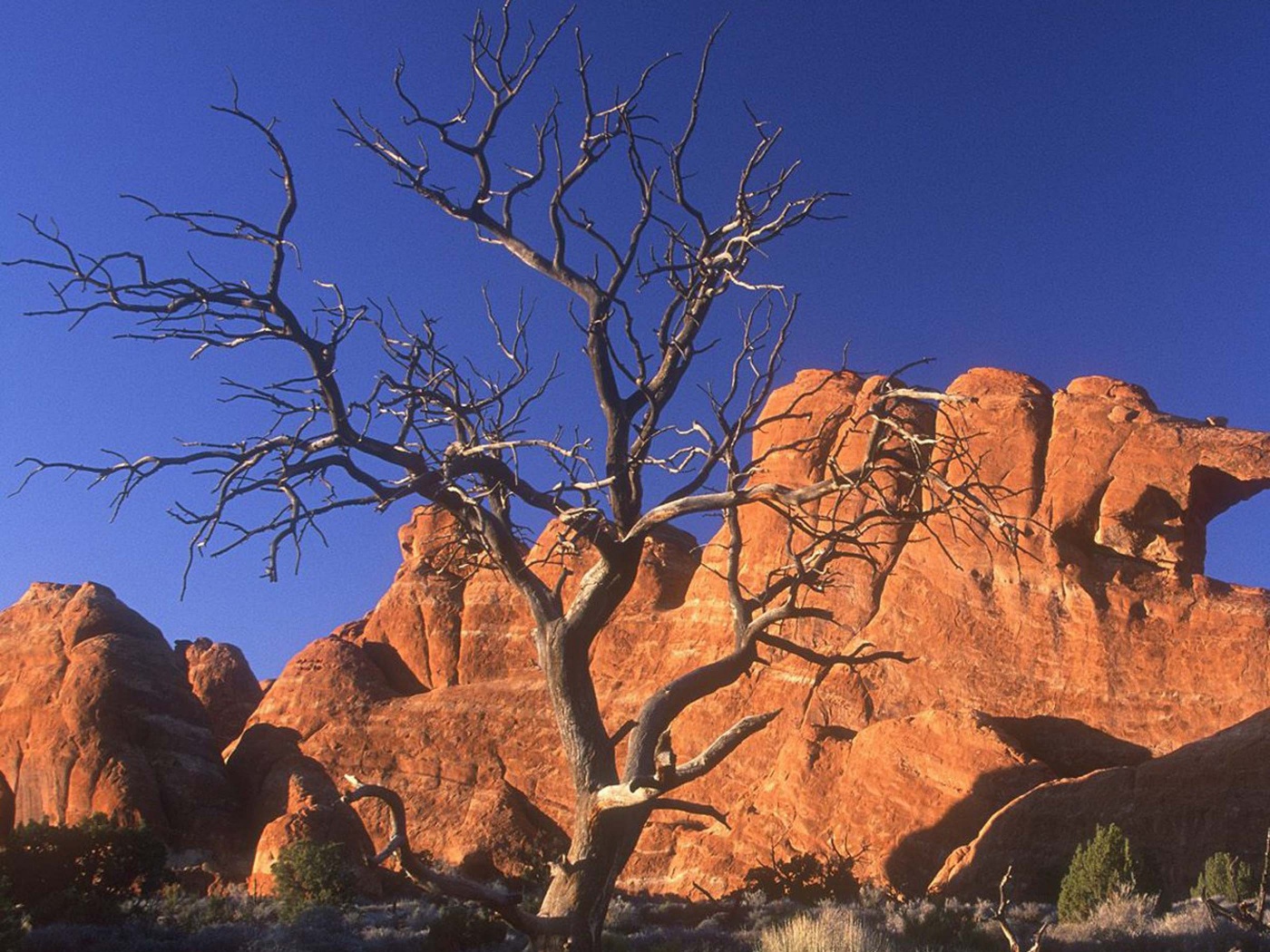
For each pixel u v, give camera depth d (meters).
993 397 55.97
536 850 57.34
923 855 43.94
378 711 66.69
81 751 57.22
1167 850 38.06
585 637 13.70
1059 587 52.12
